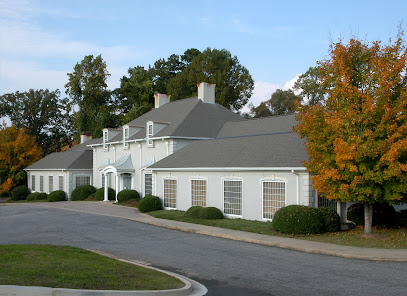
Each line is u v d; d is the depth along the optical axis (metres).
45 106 70.81
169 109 37.06
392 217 18.20
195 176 23.92
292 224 16.20
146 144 32.75
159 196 26.98
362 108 14.85
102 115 58.31
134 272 9.60
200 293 8.69
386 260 12.00
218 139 27.36
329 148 15.66
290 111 60.16
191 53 69.94
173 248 14.30
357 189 14.69
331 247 13.67
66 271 8.77
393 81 14.71
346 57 15.98
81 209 28.09
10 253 10.52
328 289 8.90
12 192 45.56
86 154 43.84
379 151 14.14
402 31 15.23
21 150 51.19
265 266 11.36
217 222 19.55
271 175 19.48
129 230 18.72
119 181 36.38
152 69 65.75
